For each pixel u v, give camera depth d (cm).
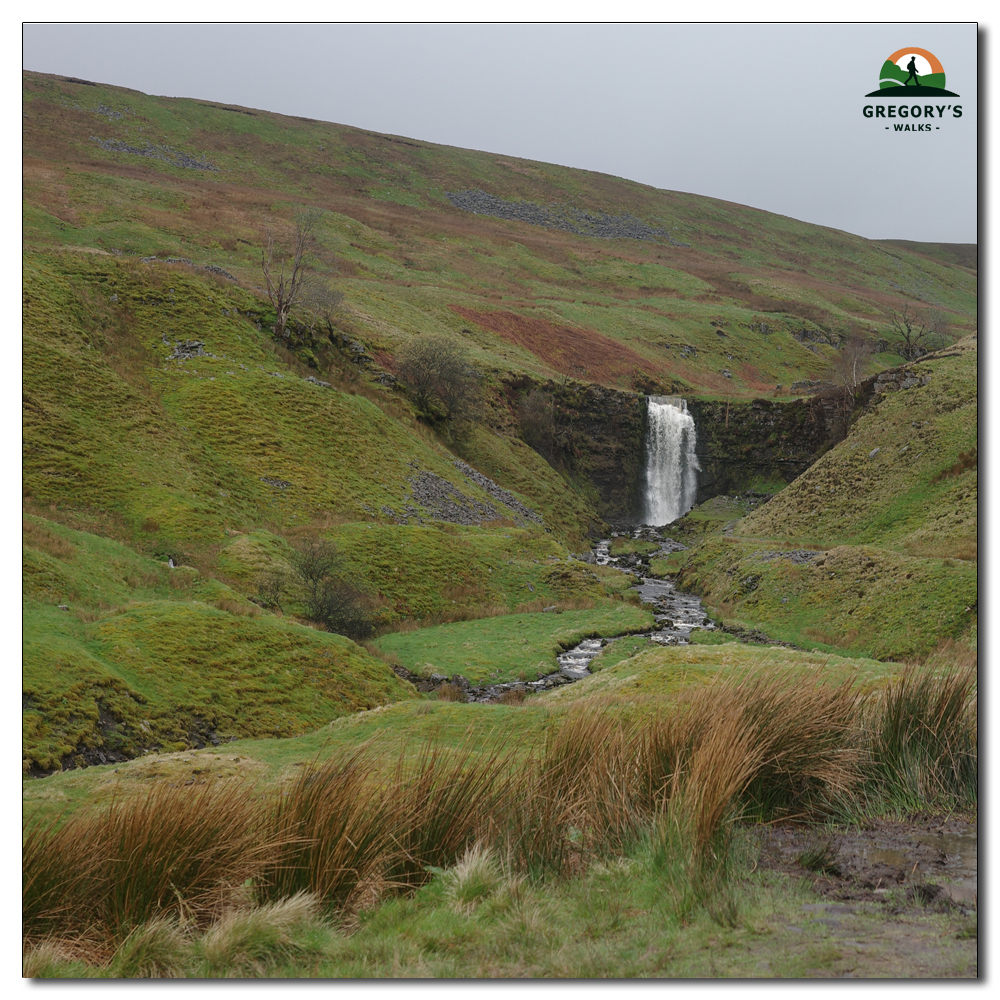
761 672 877
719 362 9881
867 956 389
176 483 3534
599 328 9656
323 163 14175
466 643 3055
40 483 3114
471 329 7975
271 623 2372
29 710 1556
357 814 582
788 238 17325
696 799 566
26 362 3731
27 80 12412
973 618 2861
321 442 4588
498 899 497
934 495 4169
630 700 1148
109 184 8931
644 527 6944
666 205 17650
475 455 6016
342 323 6294
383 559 3672
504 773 718
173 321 5009
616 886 520
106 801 875
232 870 547
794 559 3972
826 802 678
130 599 2405
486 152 18600
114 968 456
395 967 418
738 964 387
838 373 8412
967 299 15600
